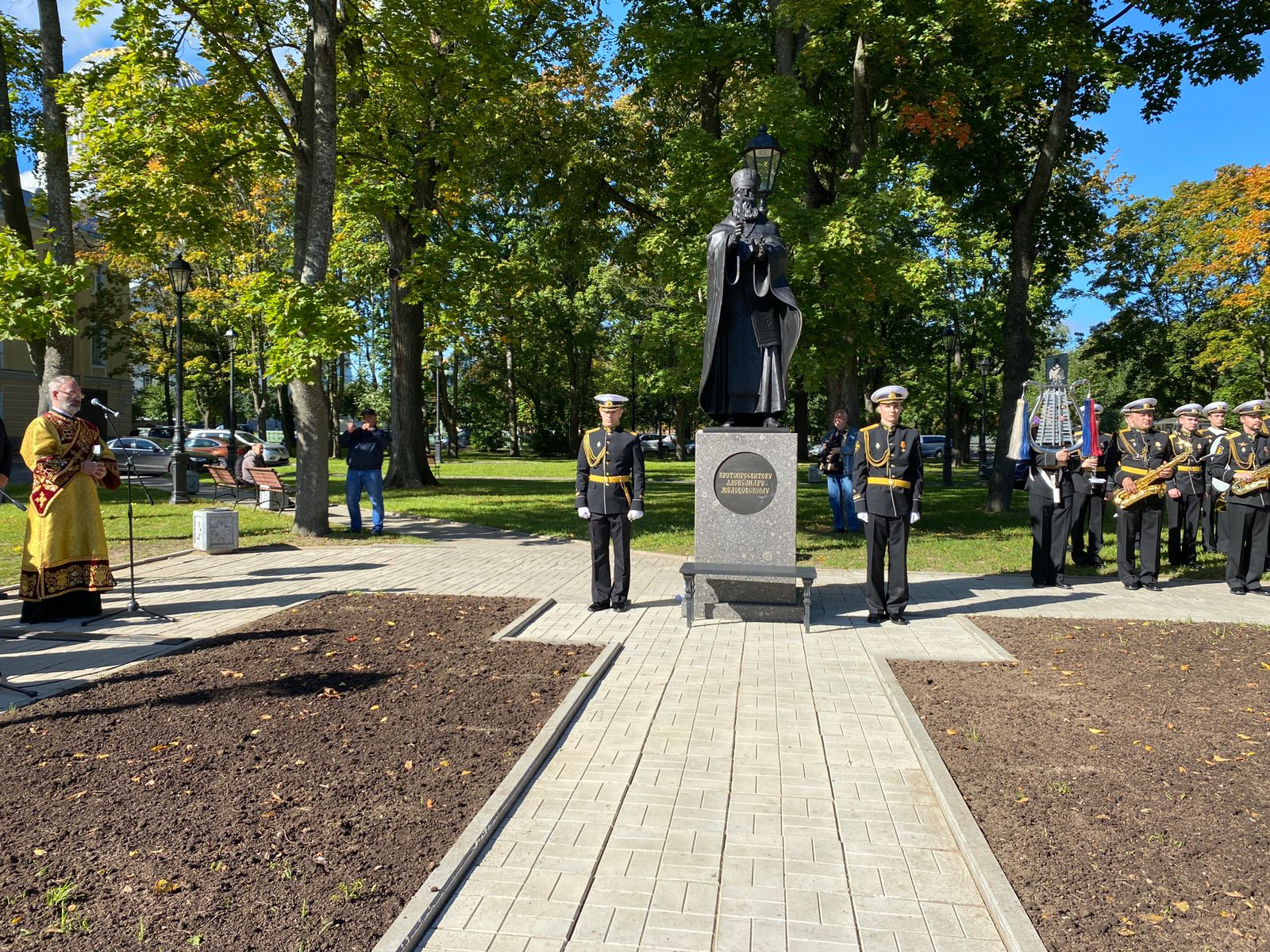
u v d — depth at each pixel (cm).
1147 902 335
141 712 546
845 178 1697
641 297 4822
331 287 1335
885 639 784
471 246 1767
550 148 2141
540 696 593
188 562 1191
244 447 3444
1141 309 4016
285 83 1554
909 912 341
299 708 556
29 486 2173
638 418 6606
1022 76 1652
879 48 1681
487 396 5828
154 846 377
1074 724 537
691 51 1720
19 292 1188
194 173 1488
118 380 4225
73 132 1490
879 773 479
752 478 858
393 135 1861
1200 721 539
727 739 529
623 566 894
